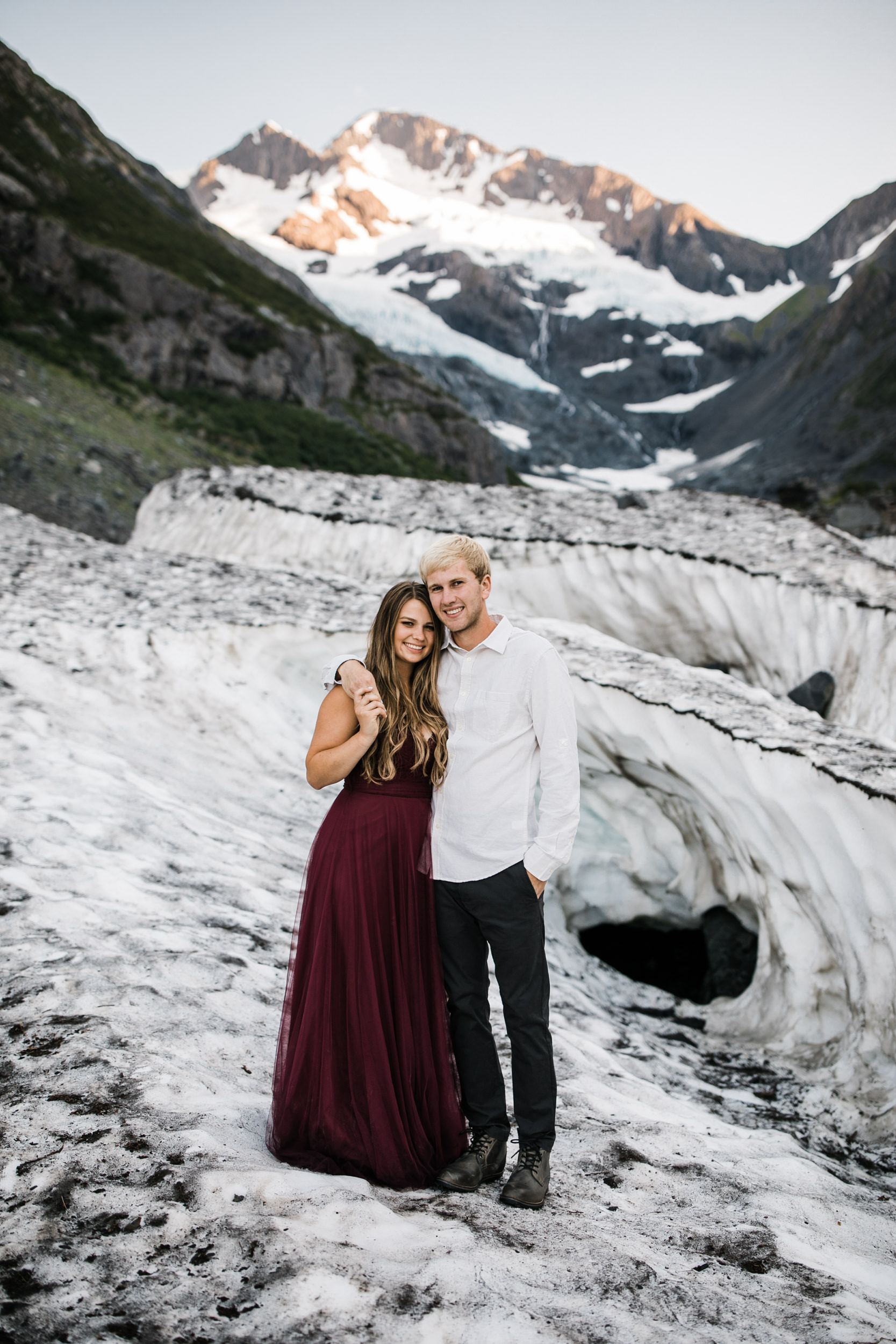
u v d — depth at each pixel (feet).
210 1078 10.34
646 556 36.24
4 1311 6.37
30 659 26.02
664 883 24.89
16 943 12.81
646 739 22.49
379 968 9.39
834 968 18.80
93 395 127.85
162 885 16.28
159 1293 6.68
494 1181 9.79
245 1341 6.23
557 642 28.17
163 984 12.38
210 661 28.22
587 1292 7.45
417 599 9.65
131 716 25.40
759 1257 9.14
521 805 9.53
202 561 39.47
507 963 9.55
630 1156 11.36
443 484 49.65
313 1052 9.25
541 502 45.75
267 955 14.52
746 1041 19.56
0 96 201.05
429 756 9.70
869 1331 7.64
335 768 9.34
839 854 17.93
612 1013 20.17
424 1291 6.88
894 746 19.71
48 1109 9.06
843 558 36.04
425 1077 9.52
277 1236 7.32
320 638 28.58
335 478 50.26
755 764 19.52
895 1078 16.03
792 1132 15.37
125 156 237.25
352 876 9.45
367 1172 9.18
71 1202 7.68
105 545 42.60
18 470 89.20
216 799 22.72
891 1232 11.07
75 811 18.29
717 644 36.37
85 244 160.25
